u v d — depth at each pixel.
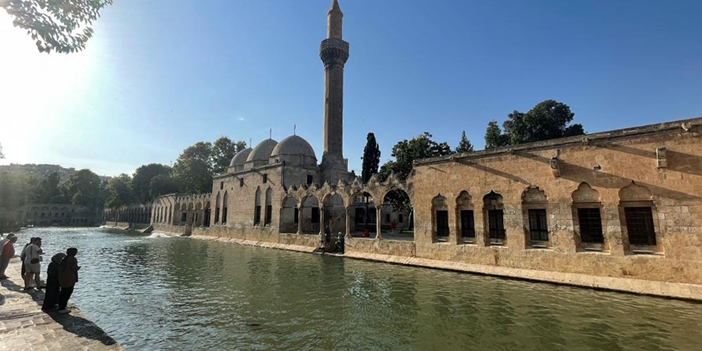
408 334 11.74
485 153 23.05
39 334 10.01
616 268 17.56
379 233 29.12
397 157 44.16
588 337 11.27
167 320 13.23
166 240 52.69
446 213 25.19
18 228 79.88
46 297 12.45
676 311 13.72
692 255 15.62
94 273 23.31
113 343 9.47
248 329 12.24
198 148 83.75
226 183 53.91
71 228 103.88
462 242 24.06
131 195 101.94
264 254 33.34
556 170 19.70
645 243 17.19
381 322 12.96
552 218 19.94
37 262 15.80
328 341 11.15
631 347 10.45
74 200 131.00
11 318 11.37
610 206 18.08
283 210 41.75
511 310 14.19
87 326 10.84
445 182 24.97
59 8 8.38
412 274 22.05
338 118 47.03
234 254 33.53
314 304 15.37
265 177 44.97
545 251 19.97
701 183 15.66
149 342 11.02
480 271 21.72
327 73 47.59
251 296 16.77
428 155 41.56
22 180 92.12
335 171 45.91
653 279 16.50
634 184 17.50
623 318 12.99
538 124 43.84
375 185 29.75
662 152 16.53
